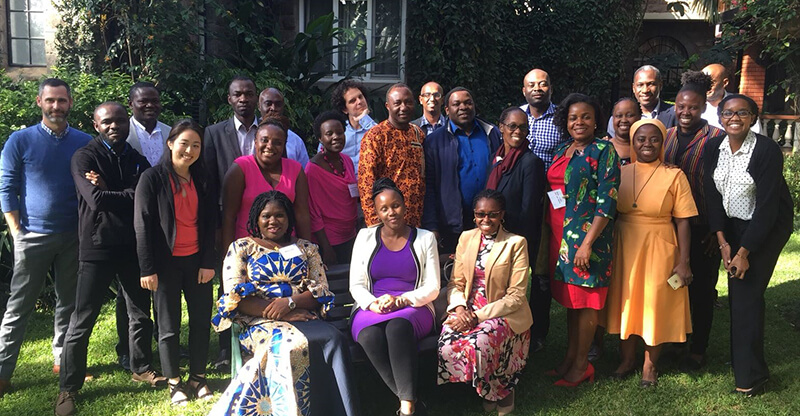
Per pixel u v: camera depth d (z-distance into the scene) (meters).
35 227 3.79
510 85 11.69
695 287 4.13
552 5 11.67
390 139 4.09
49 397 3.80
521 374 4.07
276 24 8.78
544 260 4.16
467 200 4.19
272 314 3.41
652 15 13.78
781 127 10.48
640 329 3.85
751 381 3.69
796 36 8.52
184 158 3.48
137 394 3.83
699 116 4.22
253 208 3.56
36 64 7.95
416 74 9.47
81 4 7.48
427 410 3.66
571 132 3.88
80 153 3.65
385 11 9.52
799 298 5.37
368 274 3.74
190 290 3.67
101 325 5.04
